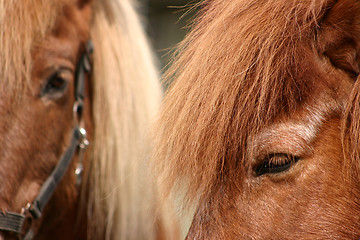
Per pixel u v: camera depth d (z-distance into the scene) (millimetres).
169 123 2850
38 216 3098
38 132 3074
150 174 2928
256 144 2807
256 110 2814
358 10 2775
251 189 2807
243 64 2822
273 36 2826
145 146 2945
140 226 3172
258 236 2793
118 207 3180
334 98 2799
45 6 3076
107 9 3227
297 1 2834
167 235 3180
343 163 2783
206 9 2932
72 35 3127
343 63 2799
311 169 2787
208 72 2832
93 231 3195
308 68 2811
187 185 2844
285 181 2793
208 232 2814
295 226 2785
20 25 3045
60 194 3156
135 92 3205
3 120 3033
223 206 2814
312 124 2797
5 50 3033
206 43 2850
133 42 3234
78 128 3162
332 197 2779
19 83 3041
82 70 3174
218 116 2818
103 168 3188
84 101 3195
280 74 2818
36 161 3082
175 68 2900
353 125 2783
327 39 2799
